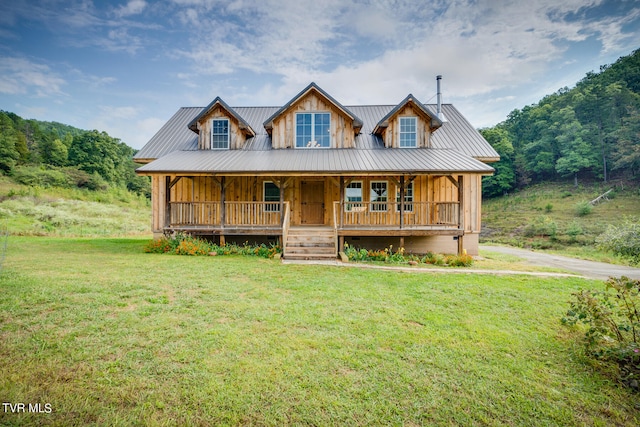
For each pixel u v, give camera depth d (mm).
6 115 60906
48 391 2891
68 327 4223
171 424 2545
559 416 2799
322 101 13672
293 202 13633
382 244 12898
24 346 3658
